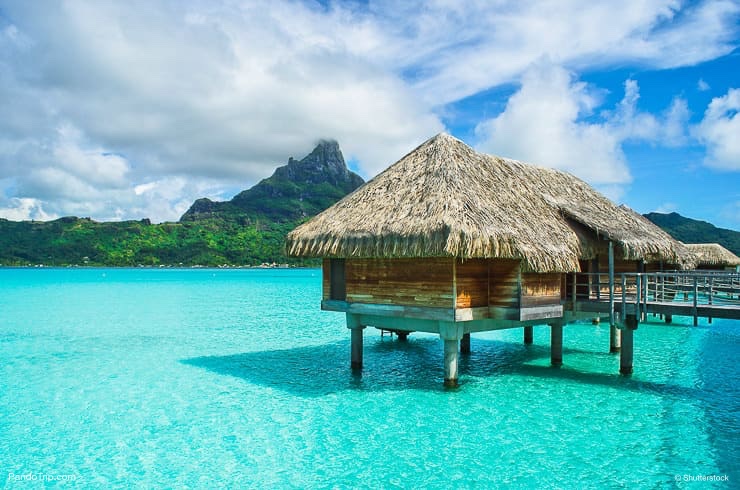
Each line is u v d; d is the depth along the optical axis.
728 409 12.70
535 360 18.45
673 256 17.89
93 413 12.69
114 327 27.06
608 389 14.47
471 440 10.80
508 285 13.74
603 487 8.73
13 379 15.93
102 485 8.95
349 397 13.89
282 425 11.77
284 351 20.39
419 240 12.60
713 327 26.31
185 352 20.22
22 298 45.62
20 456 10.18
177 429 11.57
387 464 9.70
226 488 8.82
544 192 17.64
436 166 14.84
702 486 8.74
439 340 22.53
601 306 15.47
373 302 14.97
